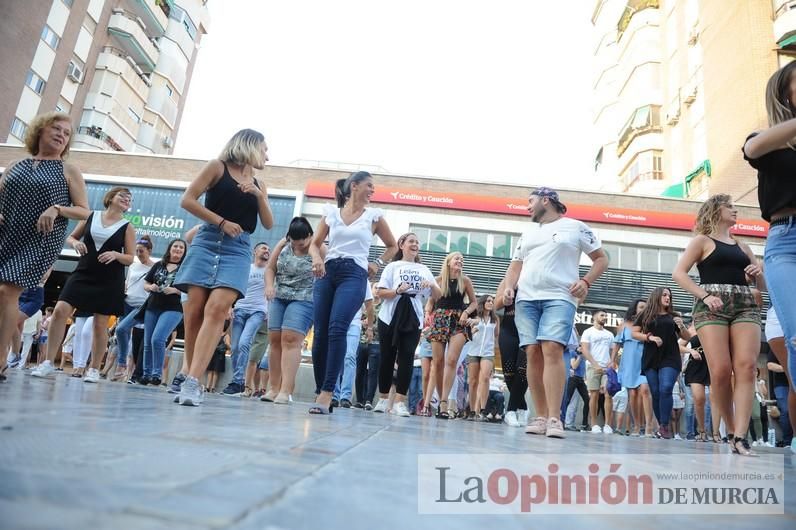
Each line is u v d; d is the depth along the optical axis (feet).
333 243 12.97
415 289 17.70
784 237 8.68
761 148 8.46
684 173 86.89
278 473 3.00
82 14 93.25
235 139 11.23
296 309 15.20
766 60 71.15
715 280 11.34
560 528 2.55
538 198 13.38
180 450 3.52
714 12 80.89
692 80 87.04
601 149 114.21
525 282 13.02
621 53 107.86
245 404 12.42
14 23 80.79
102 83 96.63
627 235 55.11
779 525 3.21
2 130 80.18
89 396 8.59
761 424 28.12
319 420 8.87
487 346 23.48
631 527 2.75
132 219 55.26
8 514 1.61
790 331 8.40
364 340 25.34
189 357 11.37
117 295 15.57
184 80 119.24
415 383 27.99
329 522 2.09
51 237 10.68
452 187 57.21
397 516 2.39
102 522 1.63
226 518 1.89
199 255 10.87
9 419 4.22
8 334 10.61
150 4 106.52
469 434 9.47
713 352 11.19
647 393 23.82
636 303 24.20
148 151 108.88
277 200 54.60
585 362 29.43
